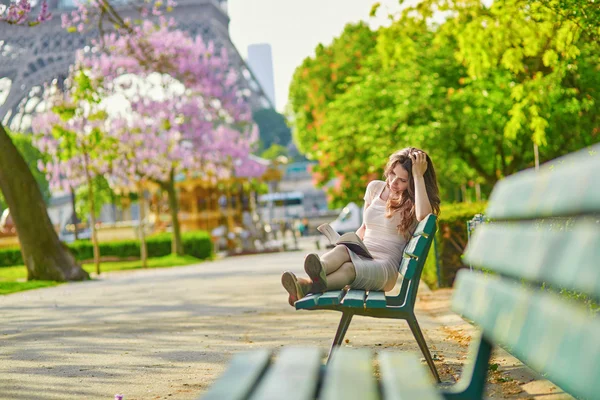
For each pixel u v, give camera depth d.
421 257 5.71
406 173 6.41
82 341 9.50
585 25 11.31
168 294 17.36
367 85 30.44
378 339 8.42
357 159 34.44
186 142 42.97
